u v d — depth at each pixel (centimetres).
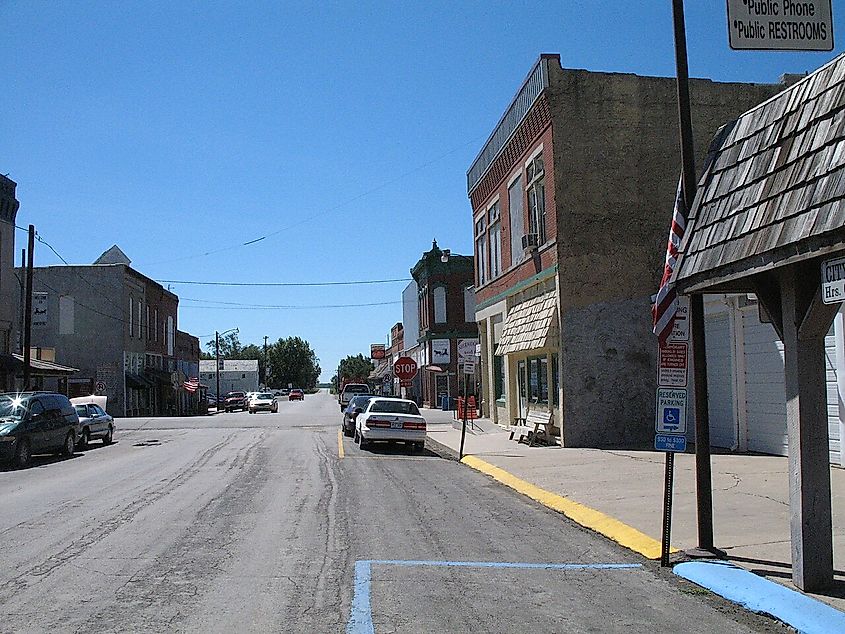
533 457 1969
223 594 734
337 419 4359
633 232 2200
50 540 984
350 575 813
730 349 1884
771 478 1389
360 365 14225
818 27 784
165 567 841
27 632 621
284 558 889
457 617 673
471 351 2220
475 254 3462
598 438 2158
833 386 1500
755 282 763
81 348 5238
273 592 743
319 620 657
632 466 1700
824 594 707
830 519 727
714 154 854
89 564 854
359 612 682
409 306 6894
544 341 2181
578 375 2161
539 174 2361
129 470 1834
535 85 2291
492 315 3131
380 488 1507
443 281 5662
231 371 11838
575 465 1767
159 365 6334
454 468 1916
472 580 804
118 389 5225
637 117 2220
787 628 651
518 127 2522
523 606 712
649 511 1171
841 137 627
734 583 757
